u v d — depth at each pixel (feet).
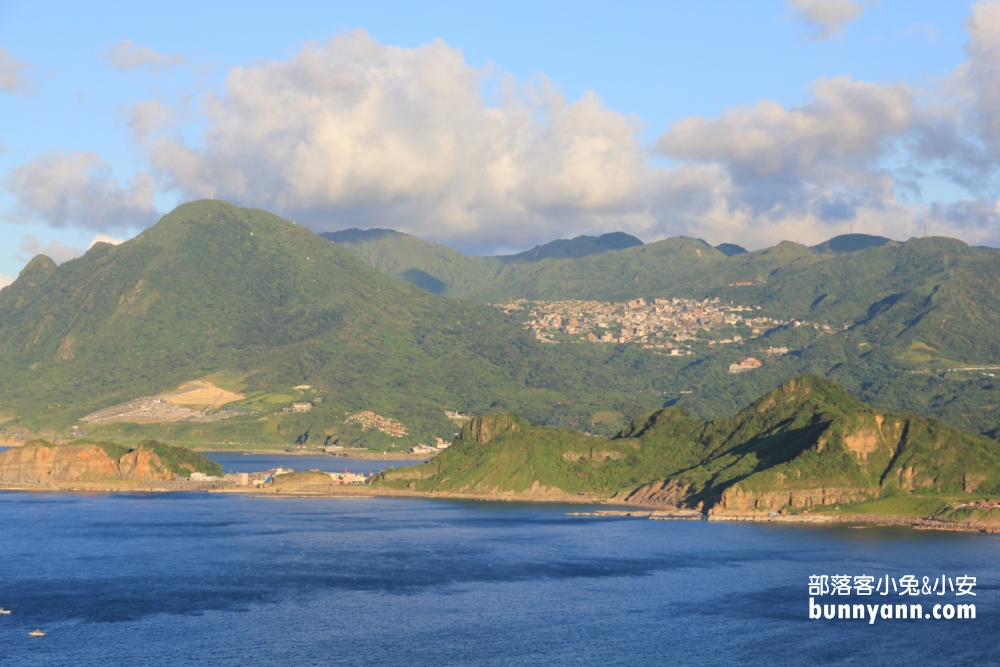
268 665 647.15
